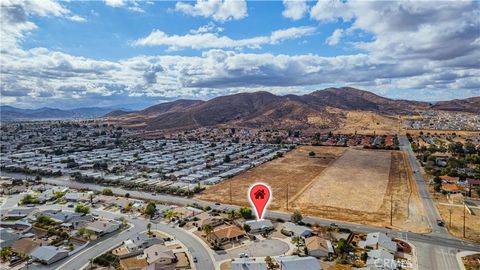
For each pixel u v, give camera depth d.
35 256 83.31
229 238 92.31
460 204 122.62
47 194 139.88
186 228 103.25
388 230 98.38
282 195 137.75
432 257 80.81
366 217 110.12
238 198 136.25
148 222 108.94
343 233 96.50
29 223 108.88
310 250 83.31
